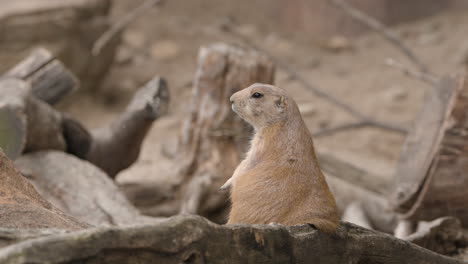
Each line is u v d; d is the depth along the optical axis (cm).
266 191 883
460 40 3891
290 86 3597
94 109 3272
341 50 4066
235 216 894
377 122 2364
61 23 2966
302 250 787
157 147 2714
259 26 4384
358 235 869
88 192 1437
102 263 596
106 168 1781
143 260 624
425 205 1429
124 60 3722
